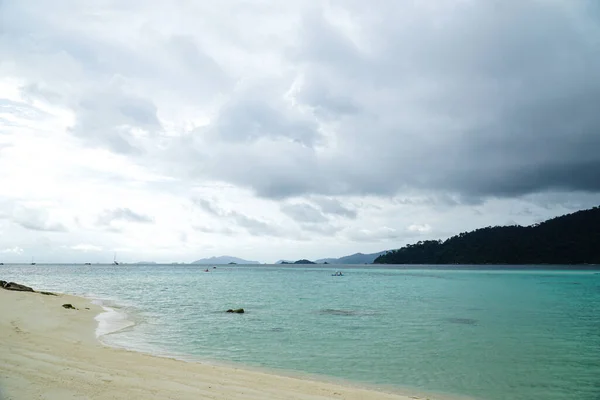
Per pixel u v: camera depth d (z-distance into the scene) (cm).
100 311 3025
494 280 9800
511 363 1723
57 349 1427
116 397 902
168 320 2794
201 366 1384
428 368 1628
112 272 16038
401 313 3438
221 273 16088
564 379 1497
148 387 1011
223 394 1013
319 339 2206
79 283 7750
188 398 948
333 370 1570
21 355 1263
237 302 4322
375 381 1433
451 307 3956
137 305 3781
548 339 2284
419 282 9031
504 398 1283
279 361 1694
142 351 1731
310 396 1088
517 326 2753
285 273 16288
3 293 3077
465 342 2173
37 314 2348
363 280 10094
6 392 876
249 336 2258
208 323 2706
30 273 13575
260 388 1126
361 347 2011
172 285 7494
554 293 5894
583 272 15162
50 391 909
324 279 10638
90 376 1068
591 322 2959
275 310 3606
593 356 1861
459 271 17312
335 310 3641
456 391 1344
